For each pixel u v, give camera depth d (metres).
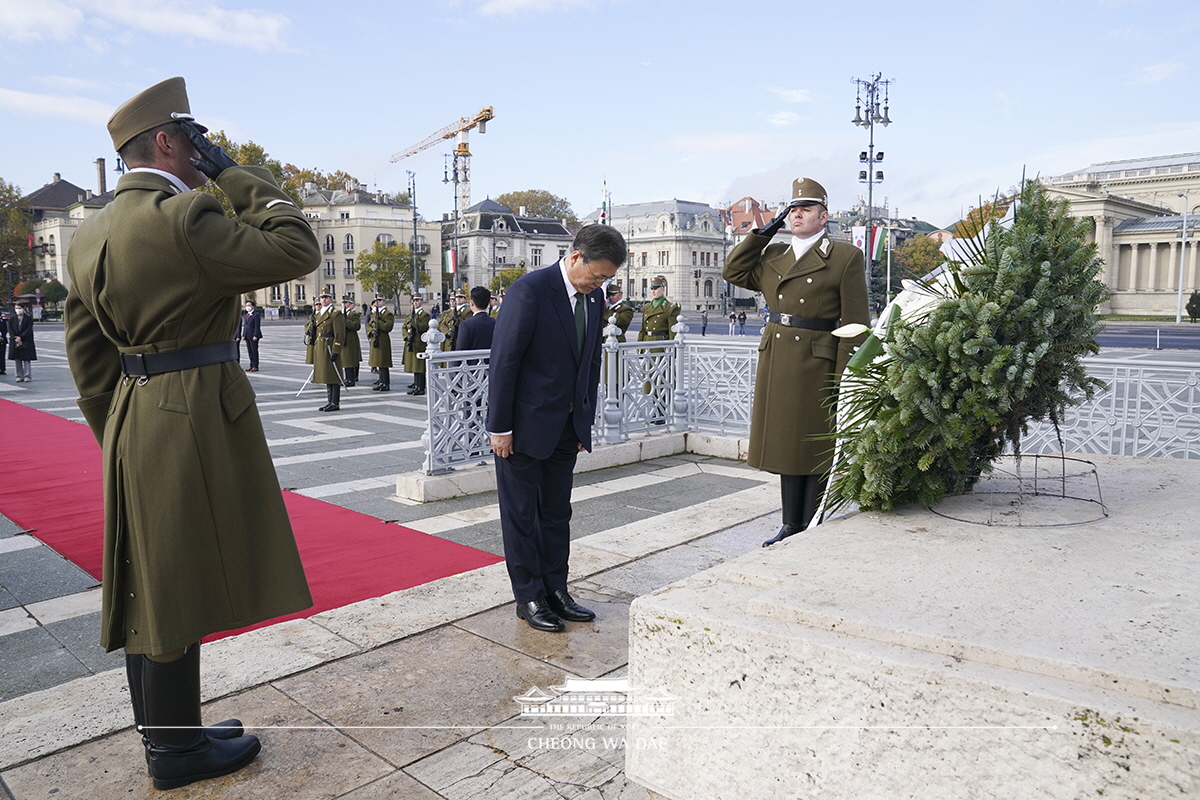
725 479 6.04
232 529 2.00
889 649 1.26
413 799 2.02
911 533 1.91
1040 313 2.04
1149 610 1.38
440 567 3.95
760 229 3.99
